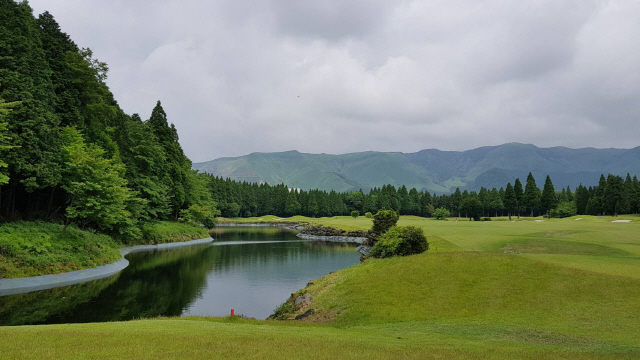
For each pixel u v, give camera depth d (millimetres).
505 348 13211
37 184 37062
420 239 35312
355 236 82562
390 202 177500
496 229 58438
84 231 46188
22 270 30109
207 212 89188
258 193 187875
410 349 12758
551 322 17125
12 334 13516
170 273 40250
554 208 128250
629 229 52312
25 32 37938
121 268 41438
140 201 59562
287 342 13453
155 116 84062
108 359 10453
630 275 21906
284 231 112375
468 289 22531
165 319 20391
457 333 16312
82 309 25125
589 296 19328
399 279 25422
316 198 184000
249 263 48188
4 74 34719
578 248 37969
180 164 89625
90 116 53438
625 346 13336
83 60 50844
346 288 25656
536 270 23438
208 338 13633
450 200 181750
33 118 35906
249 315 25609
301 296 26734
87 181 42375
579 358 11539
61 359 10281
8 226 35000
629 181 122500
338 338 14891
